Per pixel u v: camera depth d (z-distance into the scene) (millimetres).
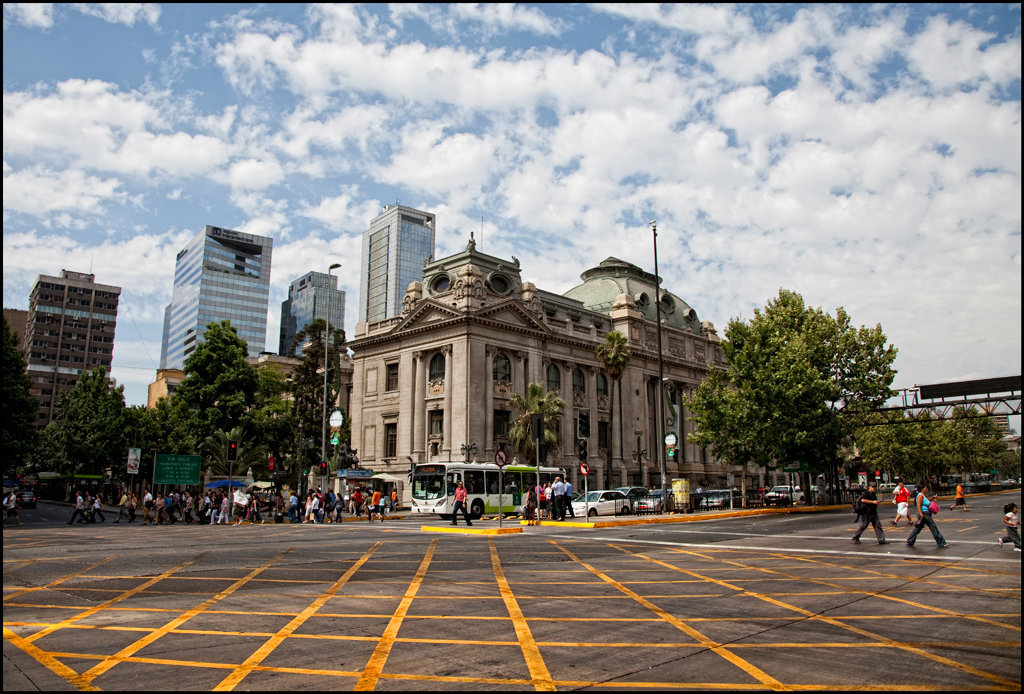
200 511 40875
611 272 77312
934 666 7852
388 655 8359
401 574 15180
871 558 17797
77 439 74562
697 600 12039
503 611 11062
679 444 73938
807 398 47156
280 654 8383
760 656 8305
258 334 194625
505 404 57844
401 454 59031
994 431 88312
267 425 64625
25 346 165125
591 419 65188
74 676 7445
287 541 23703
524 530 28875
